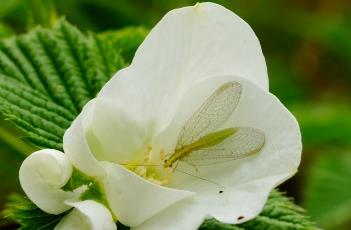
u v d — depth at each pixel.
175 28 0.20
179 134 0.21
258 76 0.21
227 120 0.20
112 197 0.20
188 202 0.20
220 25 0.20
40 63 0.24
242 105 0.20
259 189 0.20
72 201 0.20
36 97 0.23
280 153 0.20
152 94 0.20
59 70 0.24
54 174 0.20
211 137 0.20
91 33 0.25
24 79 0.24
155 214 0.20
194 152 0.20
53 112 0.23
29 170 0.19
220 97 0.20
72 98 0.24
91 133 0.20
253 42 0.20
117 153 0.20
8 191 0.33
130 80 0.20
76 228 0.20
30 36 0.25
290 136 0.20
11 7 0.33
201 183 0.20
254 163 0.20
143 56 0.20
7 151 0.31
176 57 0.20
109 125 0.20
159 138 0.21
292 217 0.22
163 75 0.20
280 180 0.20
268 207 0.22
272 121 0.20
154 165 0.21
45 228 0.20
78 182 0.20
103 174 0.20
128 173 0.19
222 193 0.20
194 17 0.20
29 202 0.21
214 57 0.21
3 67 0.24
